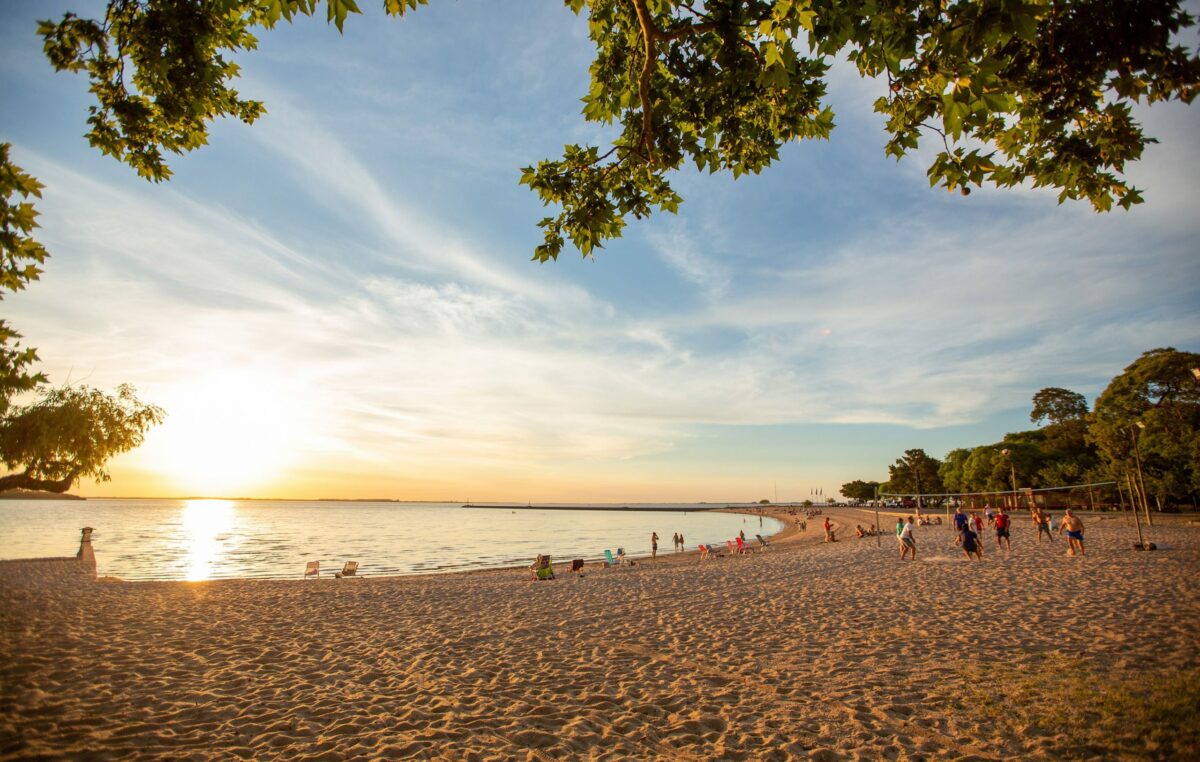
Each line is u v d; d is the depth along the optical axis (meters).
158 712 6.01
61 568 18.45
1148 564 15.30
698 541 64.12
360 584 17.97
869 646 8.54
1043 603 10.92
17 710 5.83
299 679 7.30
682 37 4.71
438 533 77.06
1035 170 4.54
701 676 7.36
